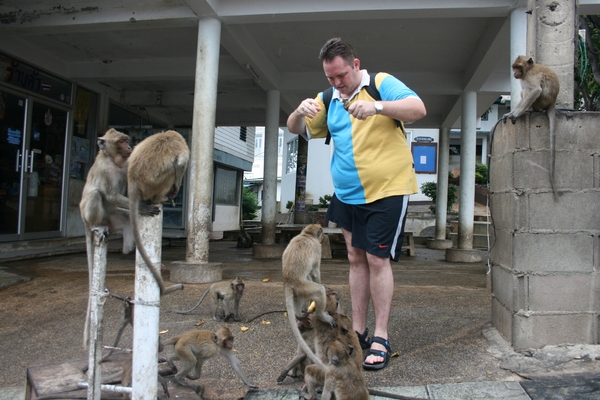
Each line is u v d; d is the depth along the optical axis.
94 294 2.38
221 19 6.97
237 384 3.24
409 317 4.56
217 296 4.71
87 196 3.23
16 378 3.54
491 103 11.95
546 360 3.34
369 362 3.31
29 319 4.86
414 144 21.62
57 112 9.80
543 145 3.61
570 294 3.54
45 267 7.51
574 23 4.03
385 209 3.40
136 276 2.32
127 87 11.82
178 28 8.18
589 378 3.02
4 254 8.07
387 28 8.00
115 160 3.26
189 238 6.71
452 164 24.56
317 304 3.09
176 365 3.55
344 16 6.80
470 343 3.79
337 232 10.33
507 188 3.77
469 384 3.00
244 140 20.11
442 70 10.16
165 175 2.44
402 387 3.00
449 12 6.64
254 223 21.45
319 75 10.18
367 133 3.43
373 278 3.48
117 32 8.39
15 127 8.66
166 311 5.04
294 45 8.77
